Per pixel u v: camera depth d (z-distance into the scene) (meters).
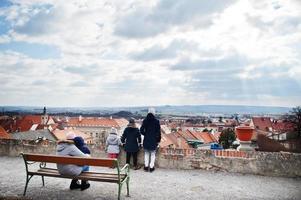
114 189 7.62
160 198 6.97
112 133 10.33
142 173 9.42
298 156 8.90
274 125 92.06
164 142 65.50
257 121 95.81
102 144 10.94
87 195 7.07
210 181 8.52
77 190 7.46
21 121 91.38
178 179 8.70
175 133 85.44
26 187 7.01
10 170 9.52
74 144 7.39
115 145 10.27
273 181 8.55
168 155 10.09
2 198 6.58
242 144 9.94
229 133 79.94
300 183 8.37
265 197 7.14
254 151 9.45
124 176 6.88
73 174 6.79
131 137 9.86
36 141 11.55
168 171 9.69
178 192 7.46
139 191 7.50
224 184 8.22
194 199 6.94
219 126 125.31
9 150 11.80
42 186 7.76
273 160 9.10
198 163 9.82
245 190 7.69
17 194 7.01
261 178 8.86
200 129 130.38
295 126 54.22
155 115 9.83
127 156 9.99
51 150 11.38
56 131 72.31
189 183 8.30
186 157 9.93
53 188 7.59
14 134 59.19
